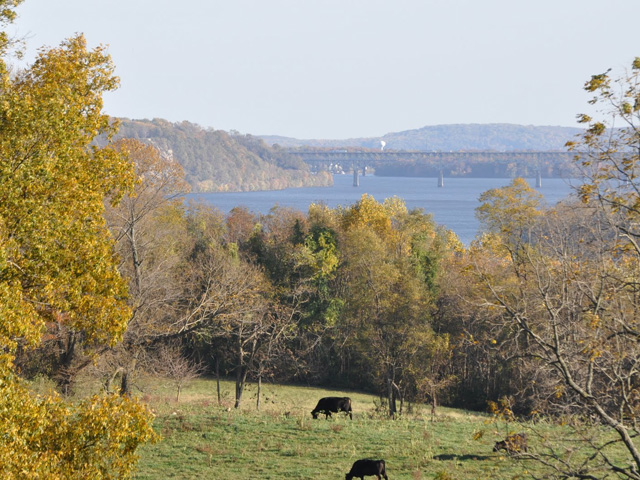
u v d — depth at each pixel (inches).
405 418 5516.7
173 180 6072.8
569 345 2004.2
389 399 7170.3
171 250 7628.0
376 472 3277.6
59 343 5644.7
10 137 2209.6
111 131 2706.7
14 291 2073.1
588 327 1979.6
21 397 2031.3
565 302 1959.9
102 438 2203.5
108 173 2630.4
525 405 4709.6
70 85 2549.2
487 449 3816.4
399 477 3326.8
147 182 5846.5
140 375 5994.1
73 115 2364.7
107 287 2459.4
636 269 2063.2
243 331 6948.8
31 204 2187.5
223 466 3607.3
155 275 5910.4
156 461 3705.7
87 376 5585.6
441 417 5974.4
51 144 2327.8
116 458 2251.5
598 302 1919.3
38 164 2201.0
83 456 2188.7
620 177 1989.4
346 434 4284.0
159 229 7411.4
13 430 1916.8
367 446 3973.9
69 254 2349.9
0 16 2628.0
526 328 1934.1
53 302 2338.8
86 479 2118.6
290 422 4687.5
